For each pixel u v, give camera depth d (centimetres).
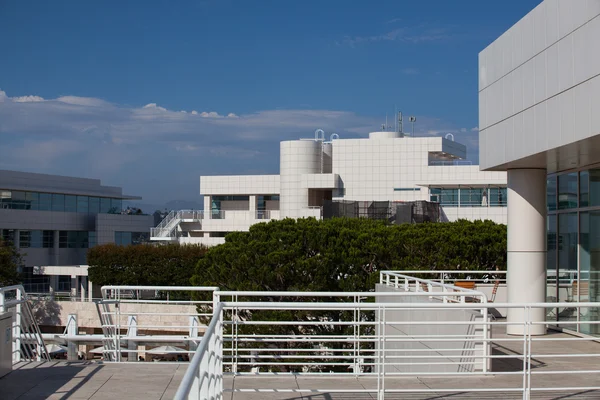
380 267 3167
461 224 3456
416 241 3161
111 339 1382
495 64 1736
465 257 3181
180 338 1334
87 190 8894
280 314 2684
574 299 1764
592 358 1370
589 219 1691
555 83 1405
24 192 8012
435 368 1374
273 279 2886
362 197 8319
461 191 7406
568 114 1348
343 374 1139
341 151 8388
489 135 1778
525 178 1742
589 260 1688
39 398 1008
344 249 3106
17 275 5222
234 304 946
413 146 8169
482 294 1145
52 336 1402
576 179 1766
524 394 965
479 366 1167
